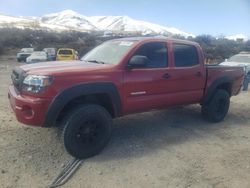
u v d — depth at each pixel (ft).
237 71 24.91
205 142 19.63
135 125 22.16
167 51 19.99
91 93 16.38
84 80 16.14
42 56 99.60
